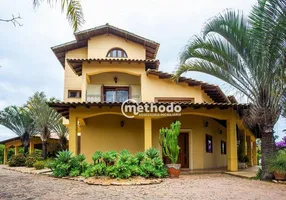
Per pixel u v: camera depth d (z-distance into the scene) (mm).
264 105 11828
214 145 20500
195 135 18156
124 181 11664
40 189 10109
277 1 9148
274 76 11258
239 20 11812
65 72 22484
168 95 19500
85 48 22703
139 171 12805
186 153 18109
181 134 18312
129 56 21922
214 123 20812
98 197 8602
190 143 18078
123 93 20594
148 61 19609
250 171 15820
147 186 10828
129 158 13297
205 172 15531
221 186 10711
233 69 12445
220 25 12016
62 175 13617
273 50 10406
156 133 18156
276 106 11867
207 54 12680
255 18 10195
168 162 17859
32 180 12758
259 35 10391
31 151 33219
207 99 21172
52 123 28984
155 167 13477
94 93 20312
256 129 17953
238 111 15828
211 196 8719
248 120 13570
